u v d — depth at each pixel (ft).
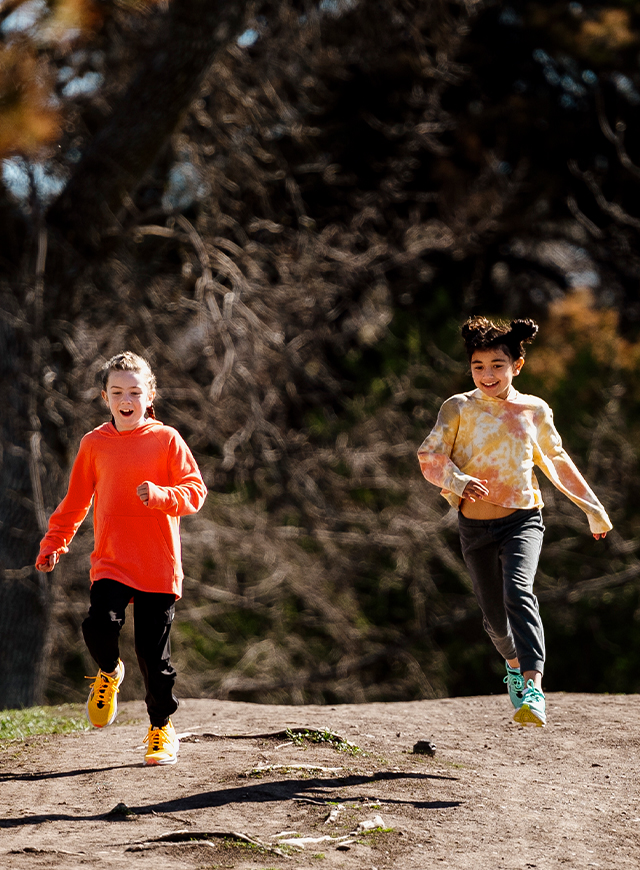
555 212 213.87
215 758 49.42
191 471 47.26
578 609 184.44
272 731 56.90
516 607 45.37
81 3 93.50
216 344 151.33
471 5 177.68
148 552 46.03
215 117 166.50
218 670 180.04
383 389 187.01
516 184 181.98
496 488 48.32
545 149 201.87
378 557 183.52
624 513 180.34
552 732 59.41
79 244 129.29
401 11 190.60
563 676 188.24
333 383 180.75
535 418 49.26
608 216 204.54
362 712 67.31
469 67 194.70
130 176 128.67
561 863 35.83
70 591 158.30
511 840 38.24
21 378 125.80
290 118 176.14
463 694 189.67
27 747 55.42
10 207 138.62
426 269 192.13
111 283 137.39
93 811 40.09
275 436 152.97
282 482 169.37
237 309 149.89
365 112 197.98
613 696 72.64
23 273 128.88
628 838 39.37
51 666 167.22
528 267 224.74
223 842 35.68
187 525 160.66
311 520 171.83
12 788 44.16
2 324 128.47
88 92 160.04
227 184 163.43
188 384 151.74
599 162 208.74
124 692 160.04
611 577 172.65
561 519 175.52
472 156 196.85
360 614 183.52
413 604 186.09
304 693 191.62
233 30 127.44
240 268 169.48
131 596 46.11
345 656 181.47
